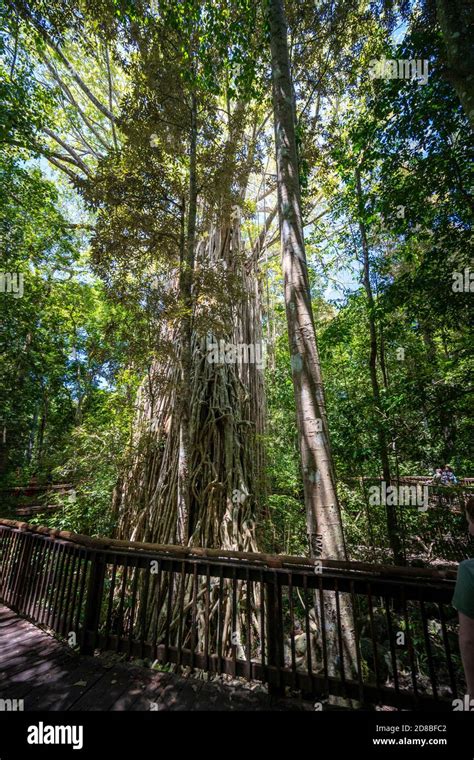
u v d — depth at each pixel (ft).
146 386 19.62
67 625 9.21
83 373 38.34
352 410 17.58
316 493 9.47
